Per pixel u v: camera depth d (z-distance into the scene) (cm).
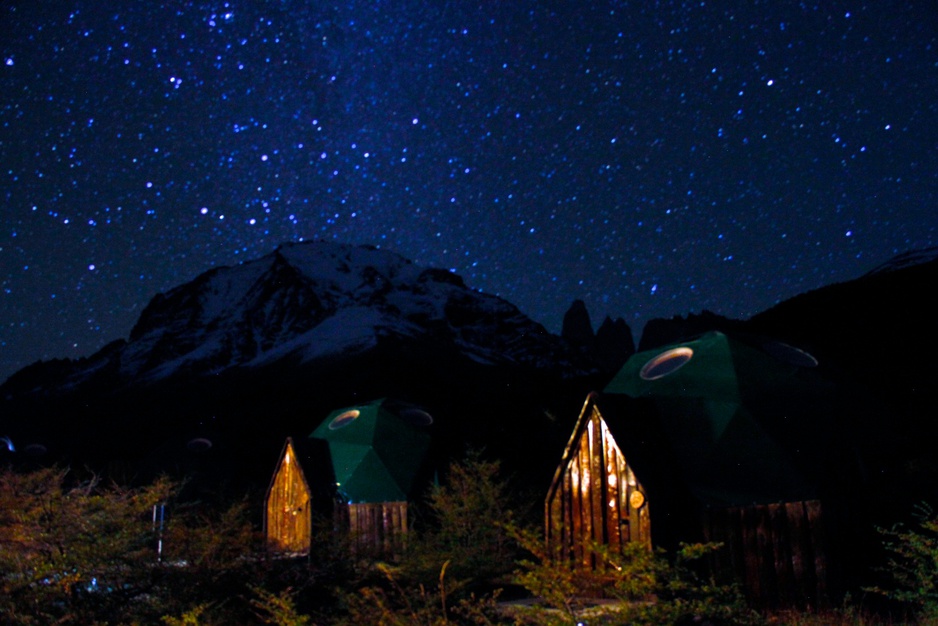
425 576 895
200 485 2417
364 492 1470
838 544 823
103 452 5791
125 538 729
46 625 635
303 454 1539
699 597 695
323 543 1073
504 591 888
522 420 2877
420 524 1412
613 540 812
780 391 913
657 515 782
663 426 894
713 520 788
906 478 891
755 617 533
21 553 688
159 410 7506
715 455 846
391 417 1661
